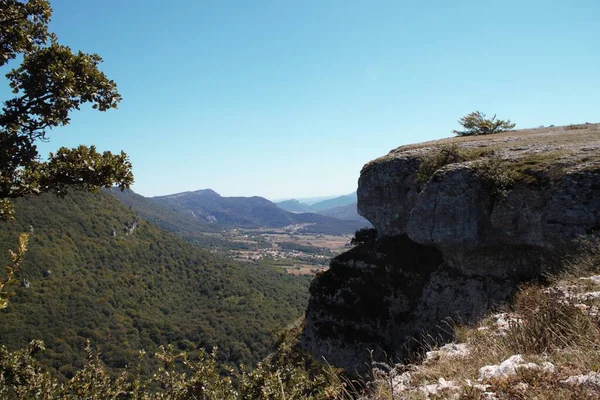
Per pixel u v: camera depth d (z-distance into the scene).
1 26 6.86
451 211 19.06
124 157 7.68
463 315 18.80
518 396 3.27
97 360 7.82
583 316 4.69
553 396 3.04
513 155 19.69
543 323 4.89
